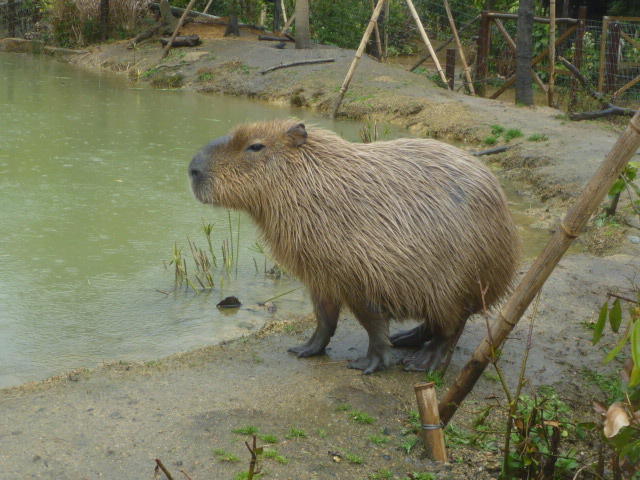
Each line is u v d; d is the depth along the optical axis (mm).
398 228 3910
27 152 9227
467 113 12211
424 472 3270
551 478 3092
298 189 3988
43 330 4891
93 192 7727
